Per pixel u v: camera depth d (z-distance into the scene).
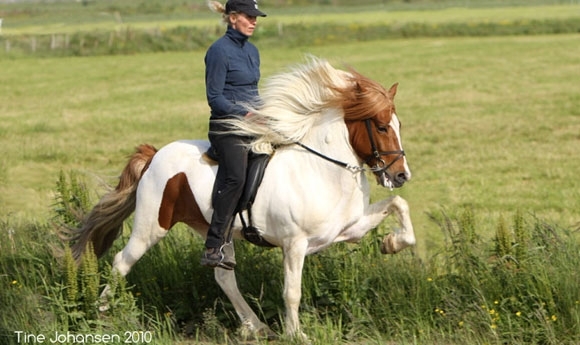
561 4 126.00
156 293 11.53
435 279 10.89
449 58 59.34
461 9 121.62
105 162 26.53
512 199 20.03
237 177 9.94
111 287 10.29
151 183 10.69
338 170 10.04
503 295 10.37
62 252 11.23
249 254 11.95
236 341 10.47
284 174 10.05
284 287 10.10
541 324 9.76
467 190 21.22
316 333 9.77
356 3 142.38
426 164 25.41
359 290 10.71
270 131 10.06
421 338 9.77
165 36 74.81
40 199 19.55
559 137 29.86
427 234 15.62
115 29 75.75
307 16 106.50
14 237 12.66
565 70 50.94
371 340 9.88
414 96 42.41
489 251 11.02
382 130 9.95
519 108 37.22
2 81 53.00
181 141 10.91
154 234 10.75
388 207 10.24
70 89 48.75
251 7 10.00
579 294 10.00
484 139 29.86
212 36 75.81
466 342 9.52
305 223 9.91
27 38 72.25
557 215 18.03
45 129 33.78
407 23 84.06
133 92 46.94
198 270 11.75
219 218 10.01
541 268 10.32
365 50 66.75
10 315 10.30
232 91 10.12
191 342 10.49
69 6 98.38
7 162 25.41
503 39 73.69
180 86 49.44
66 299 10.52
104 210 11.08
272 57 61.28
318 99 10.13
